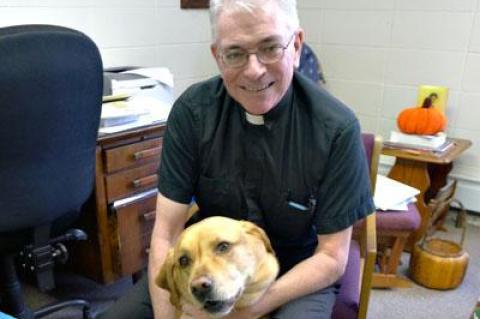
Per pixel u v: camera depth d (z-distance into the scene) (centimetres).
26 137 120
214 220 96
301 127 108
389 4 265
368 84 286
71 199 139
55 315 181
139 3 234
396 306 189
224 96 114
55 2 199
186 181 117
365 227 134
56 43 118
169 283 97
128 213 171
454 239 242
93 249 174
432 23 254
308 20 297
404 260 223
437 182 242
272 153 108
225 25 94
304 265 105
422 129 221
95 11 215
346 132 104
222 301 86
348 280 128
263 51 96
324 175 105
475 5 239
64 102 125
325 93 110
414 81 269
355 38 283
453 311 186
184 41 263
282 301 101
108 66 226
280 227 113
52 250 144
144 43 241
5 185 123
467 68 250
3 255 142
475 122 254
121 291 197
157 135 175
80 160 139
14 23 188
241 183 112
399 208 187
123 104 174
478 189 257
